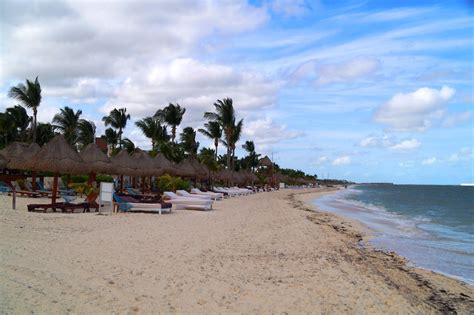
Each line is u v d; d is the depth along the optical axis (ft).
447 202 175.94
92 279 22.53
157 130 154.92
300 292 24.22
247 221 59.00
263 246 38.93
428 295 27.32
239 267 29.14
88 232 38.11
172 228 45.19
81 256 27.78
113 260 27.48
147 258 28.96
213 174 147.95
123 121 166.61
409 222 82.84
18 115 158.10
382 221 82.48
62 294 19.48
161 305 19.60
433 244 51.90
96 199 64.23
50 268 23.88
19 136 160.45
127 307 18.76
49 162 53.88
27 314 16.47
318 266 32.22
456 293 28.43
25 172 104.88
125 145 144.97
